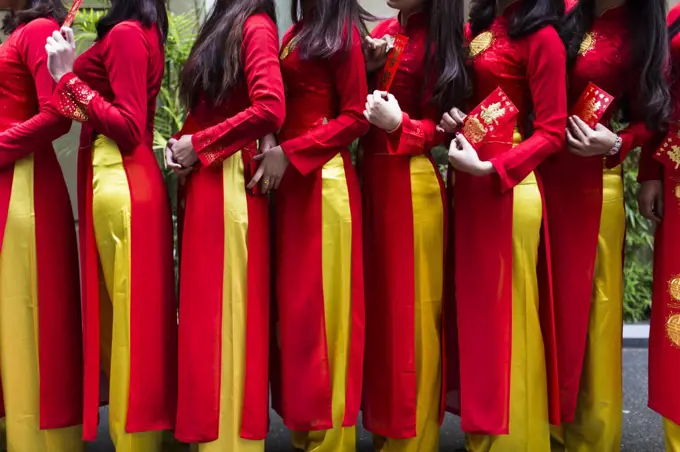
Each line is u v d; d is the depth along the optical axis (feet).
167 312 6.15
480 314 6.22
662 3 6.06
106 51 5.91
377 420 6.49
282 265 6.25
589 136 6.07
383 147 6.43
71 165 10.90
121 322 5.96
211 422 5.92
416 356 6.45
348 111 6.04
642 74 6.06
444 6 6.11
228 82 5.89
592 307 6.59
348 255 6.22
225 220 5.98
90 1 10.29
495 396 6.18
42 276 6.23
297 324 6.17
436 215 6.44
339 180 6.22
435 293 6.48
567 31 6.23
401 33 6.54
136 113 5.86
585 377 6.68
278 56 6.07
